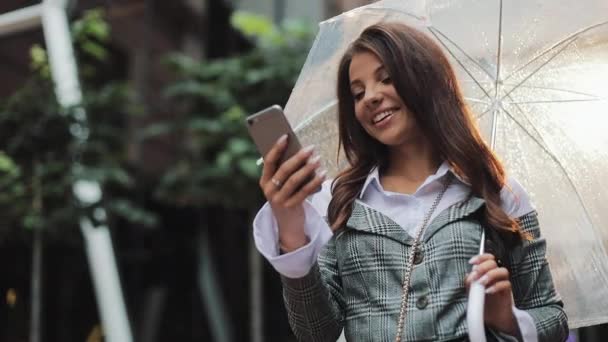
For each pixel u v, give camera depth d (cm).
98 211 783
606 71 256
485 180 199
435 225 189
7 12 884
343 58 215
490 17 257
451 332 178
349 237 197
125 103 819
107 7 987
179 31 1195
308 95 253
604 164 251
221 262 1312
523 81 257
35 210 778
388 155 215
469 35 257
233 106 795
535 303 201
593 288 243
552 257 247
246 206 824
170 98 865
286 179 170
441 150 199
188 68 829
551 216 249
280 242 180
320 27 253
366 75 203
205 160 843
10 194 779
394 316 184
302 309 183
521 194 209
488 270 173
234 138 790
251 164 764
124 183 805
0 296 1027
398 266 187
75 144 779
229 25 1182
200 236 1295
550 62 258
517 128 255
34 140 763
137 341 1230
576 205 249
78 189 780
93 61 967
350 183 209
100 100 797
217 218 1306
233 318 1297
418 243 188
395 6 241
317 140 253
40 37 922
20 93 778
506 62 257
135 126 1098
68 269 1118
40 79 793
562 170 251
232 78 806
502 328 183
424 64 199
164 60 852
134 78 1157
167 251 1293
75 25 844
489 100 257
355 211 199
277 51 816
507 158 253
